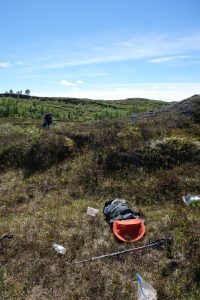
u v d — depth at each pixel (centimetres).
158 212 1205
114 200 1239
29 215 1236
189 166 1557
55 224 1123
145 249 967
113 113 6141
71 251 964
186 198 1295
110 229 1094
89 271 873
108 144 1803
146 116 2470
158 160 1603
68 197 1402
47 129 2236
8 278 848
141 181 1480
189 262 890
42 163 1764
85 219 1157
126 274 868
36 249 969
